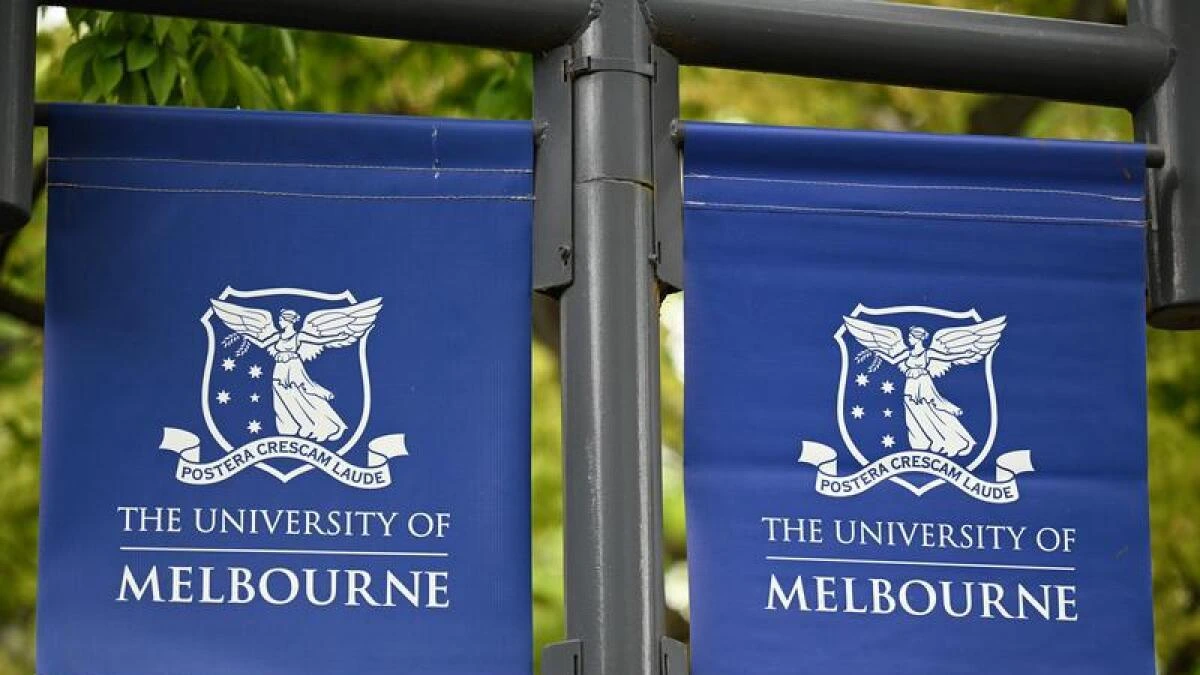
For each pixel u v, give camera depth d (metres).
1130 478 8.08
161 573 7.61
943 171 8.23
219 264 7.88
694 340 7.95
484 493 7.74
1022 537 7.96
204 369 7.80
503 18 8.05
